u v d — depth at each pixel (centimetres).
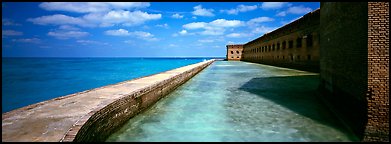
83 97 577
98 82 2438
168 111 691
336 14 592
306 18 1906
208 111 691
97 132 434
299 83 1211
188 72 1449
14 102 1548
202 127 554
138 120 605
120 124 545
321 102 751
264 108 711
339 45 574
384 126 405
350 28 493
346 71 523
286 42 2439
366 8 416
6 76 3123
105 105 477
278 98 847
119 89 681
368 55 412
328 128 523
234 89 1077
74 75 3216
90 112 428
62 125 375
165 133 517
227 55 5750
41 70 4266
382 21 404
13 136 334
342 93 557
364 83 426
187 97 896
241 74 1845
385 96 405
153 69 4356
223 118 621
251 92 987
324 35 748
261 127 546
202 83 1307
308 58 1911
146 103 709
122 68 4734
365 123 421
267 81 1334
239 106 743
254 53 4300
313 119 591
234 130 532
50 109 469
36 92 1897
